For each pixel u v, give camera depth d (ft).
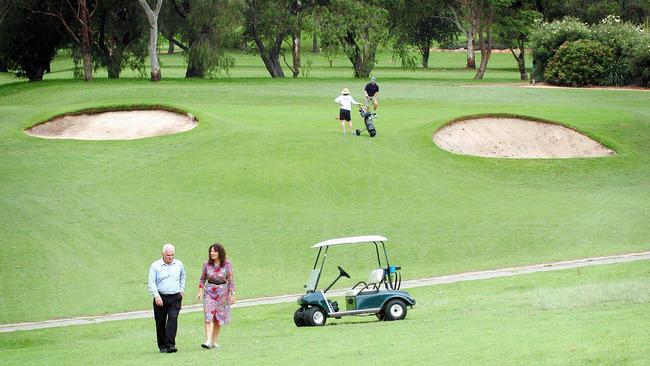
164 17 610.24
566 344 94.38
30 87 524.11
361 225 257.75
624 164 332.19
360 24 629.10
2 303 195.52
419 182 298.97
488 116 366.84
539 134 357.82
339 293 194.49
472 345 99.60
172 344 123.54
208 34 600.39
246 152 322.34
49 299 198.29
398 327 128.36
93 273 218.18
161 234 249.55
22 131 367.66
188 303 197.47
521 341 98.78
